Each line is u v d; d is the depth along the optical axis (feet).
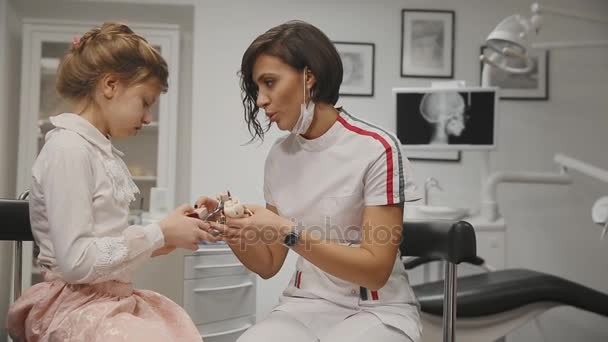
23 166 10.61
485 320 7.34
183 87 11.92
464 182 11.18
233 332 7.24
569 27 11.33
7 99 10.74
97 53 4.09
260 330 4.31
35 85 10.67
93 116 4.20
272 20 11.00
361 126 4.72
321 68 4.41
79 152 3.79
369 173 4.49
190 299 6.82
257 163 10.88
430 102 9.95
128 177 4.39
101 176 3.96
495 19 11.28
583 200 11.25
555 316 11.09
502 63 9.88
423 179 11.14
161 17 11.64
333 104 4.77
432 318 7.15
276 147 5.06
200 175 10.77
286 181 4.88
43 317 3.89
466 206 11.12
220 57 10.88
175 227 3.98
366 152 4.53
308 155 4.77
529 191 11.23
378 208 4.41
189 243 4.02
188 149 11.94
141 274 6.54
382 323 4.25
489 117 9.80
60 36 10.76
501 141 11.25
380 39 11.19
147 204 11.00
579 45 9.53
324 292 4.66
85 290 3.91
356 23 11.16
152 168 11.01
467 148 9.82
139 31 10.78
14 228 4.99
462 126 9.85
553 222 11.23
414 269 9.72
